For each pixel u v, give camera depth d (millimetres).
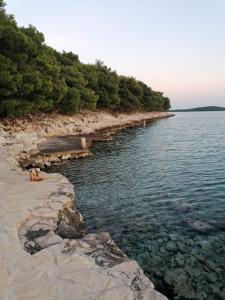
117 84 82562
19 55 34406
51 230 7441
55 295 4707
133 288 5105
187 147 33000
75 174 20094
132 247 9445
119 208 13141
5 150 20750
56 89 43188
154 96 129125
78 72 61312
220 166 21281
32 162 22328
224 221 11188
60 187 10789
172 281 7527
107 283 5059
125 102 90375
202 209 12555
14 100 32562
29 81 34688
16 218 7797
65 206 9211
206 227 10711
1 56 31484
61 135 41344
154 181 17688
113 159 25609
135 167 22141
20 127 36250
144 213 12391
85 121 56312
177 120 110188
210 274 7785
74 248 6531
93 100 61688
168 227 10875
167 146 34250
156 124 82250
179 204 13289
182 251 9047
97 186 17000
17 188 10648
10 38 32406
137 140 40812
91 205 13680
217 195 14344
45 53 45062
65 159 25344
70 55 71500
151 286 5230
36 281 5066
